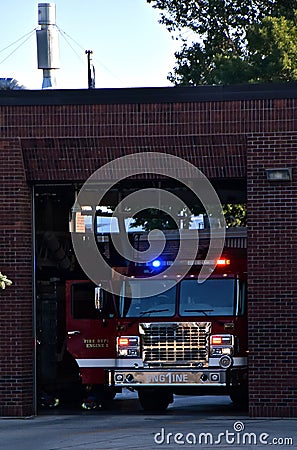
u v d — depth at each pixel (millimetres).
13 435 27078
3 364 30938
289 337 29938
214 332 32188
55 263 37719
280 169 29750
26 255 31203
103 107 30578
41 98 30719
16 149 30922
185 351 32250
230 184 32719
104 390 35031
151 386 32344
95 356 33562
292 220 30000
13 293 31016
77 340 33750
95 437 26484
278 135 29984
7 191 31031
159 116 30375
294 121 29906
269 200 30109
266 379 29984
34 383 31562
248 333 30281
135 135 30469
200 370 32094
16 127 30828
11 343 30938
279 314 30000
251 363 30047
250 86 30047
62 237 37812
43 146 30828
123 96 30469
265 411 30000
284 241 30031
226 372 31938
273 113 30000
